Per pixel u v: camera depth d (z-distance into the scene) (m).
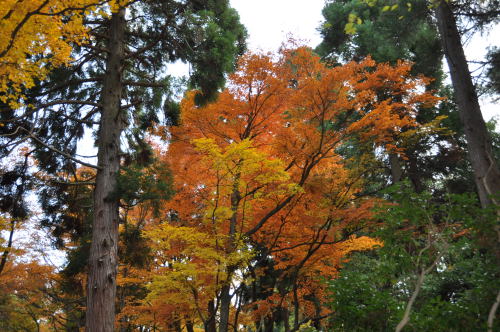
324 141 9.69
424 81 11.30
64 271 12.56
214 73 9.98
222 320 9.19
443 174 16.89
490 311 4.08
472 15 9.64
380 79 10.96
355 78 9.90
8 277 14.53
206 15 10.34
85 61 10.34
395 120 9.75
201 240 8.94
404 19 11.58
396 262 5.28
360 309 5.30
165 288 9.08
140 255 12.83
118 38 10.44
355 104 10.11
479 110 8.70
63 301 16.97
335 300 5.60
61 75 9.77
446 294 9.70
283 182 9.84
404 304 5.25
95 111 10.52
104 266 8.48
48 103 8.55
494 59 9.57
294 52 9.84
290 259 11.06
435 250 5.20
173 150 10.88
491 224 4.73
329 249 10.27
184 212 11.38
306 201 10.16
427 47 12.33
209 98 10.15
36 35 6.72
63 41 7.27
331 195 10.02
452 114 15.88
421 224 5.27
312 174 10.72
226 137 10.79
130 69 11.85
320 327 12.75
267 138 10.91
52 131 11.01
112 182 9.20
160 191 9.41
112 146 9.49
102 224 8.80
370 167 10.96
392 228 5.32
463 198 5.00
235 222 10.10
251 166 8.56
